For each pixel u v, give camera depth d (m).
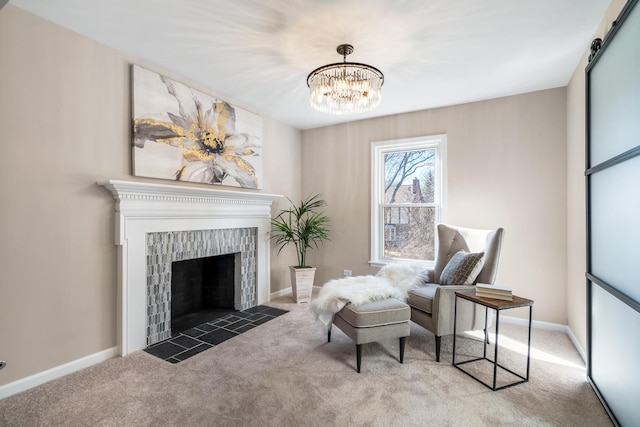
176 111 2.79
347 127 4.19
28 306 1.96
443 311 2.31
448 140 3.51
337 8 1.90
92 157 2.26
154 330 2.62
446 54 2.44
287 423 1.62
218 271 3.65
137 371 2.15
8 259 1.88
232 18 2.01
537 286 3.05
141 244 2.52
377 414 1.69
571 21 2.02
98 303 2.30
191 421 1.63
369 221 4.03
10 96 1.88
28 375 1.95
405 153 3.87
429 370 2.17
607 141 1.73
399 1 1.83
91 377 2.07
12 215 1.89
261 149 3.78
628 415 1.49
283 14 1.96
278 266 4.15
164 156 2.69
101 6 1.89
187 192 2.79
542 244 3.04
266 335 2.79
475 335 2.83
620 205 1.58
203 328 2.96
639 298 1.37
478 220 3.34
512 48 2.34
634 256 1.42
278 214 4.14
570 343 2.65
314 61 2.57
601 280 1.81
